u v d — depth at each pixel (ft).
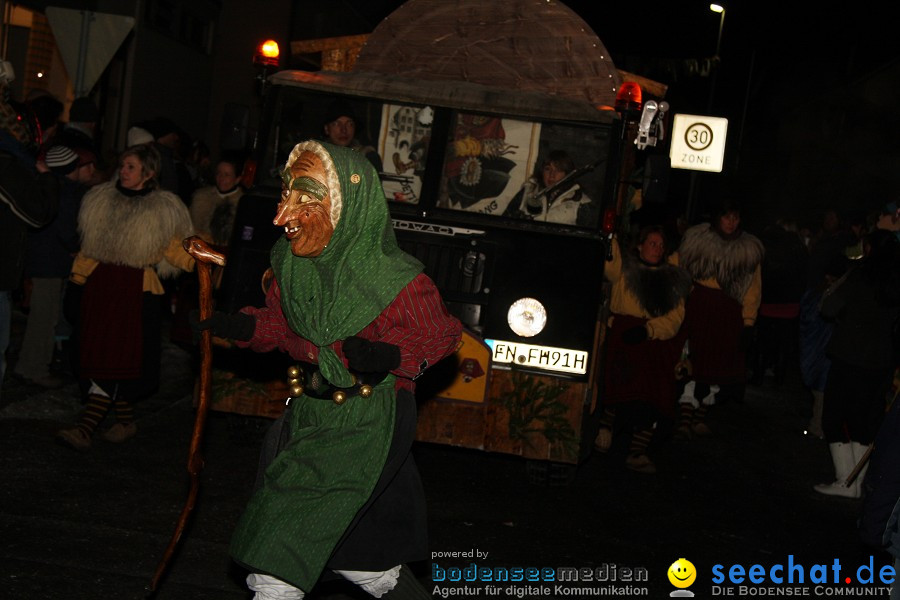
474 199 21.74
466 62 24.41
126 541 16.40
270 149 21.86
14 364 28.37
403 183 21.84
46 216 19.08
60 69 48.08
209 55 63.87
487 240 20.85
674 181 90.94
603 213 21.24
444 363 20.62
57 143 25.82
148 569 15.37
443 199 21.74
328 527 10.59
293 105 22.09
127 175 20.95
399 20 24.71
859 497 24.88
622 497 22.80
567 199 21.50
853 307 23.97
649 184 22.40
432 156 21.85
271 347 11.78
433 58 24.57
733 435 31.96
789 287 40.88
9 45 46.50
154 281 21.42
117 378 21.13
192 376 30.81
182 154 40.27
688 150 70.69
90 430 21.34
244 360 21.50
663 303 24.14
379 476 10.88
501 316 20.65
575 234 21.21
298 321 10.96
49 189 19.15
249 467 21.61
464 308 20.85
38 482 18.86
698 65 50.70
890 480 14.34
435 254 20.93
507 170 21.70
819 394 32.42
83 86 30.14
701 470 26.55
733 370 29.17
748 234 28.94
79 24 30.14
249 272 20.90
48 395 25.55
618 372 24.54
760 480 26.17
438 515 19.95
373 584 11.36
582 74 23.89
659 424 25.05
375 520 11.10
